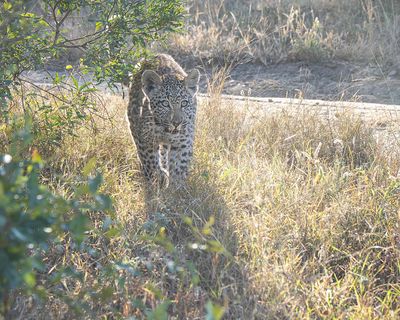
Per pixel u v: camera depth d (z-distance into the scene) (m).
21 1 11.70
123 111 17.75
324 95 26.39
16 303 10.41
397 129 18.55
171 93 15.42
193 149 16.44
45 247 7.52
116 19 13.89
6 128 14.00
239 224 13.12
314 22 29.88
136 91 15.83
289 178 14.91
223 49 29.81
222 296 11.30
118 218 12.80
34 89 18.05
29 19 12.45
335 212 13.70
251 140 17.56
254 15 32.81
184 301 11.03
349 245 13.30
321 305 11.48
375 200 14.05
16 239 6.79
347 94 26.05
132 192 14.00
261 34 29.84
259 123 18.31
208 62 29.38
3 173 7.19
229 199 13.98
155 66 16.38
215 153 16.41
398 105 23.23
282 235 12.93
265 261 11.85
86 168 8.80
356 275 12.28
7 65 13.29
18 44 13.22
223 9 33.47
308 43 29.33
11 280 6.66
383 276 12.77
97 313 10.55
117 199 13.57
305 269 12.42
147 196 13.95
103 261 11.78
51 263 11.61
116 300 10.83
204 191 14.12
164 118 15.30
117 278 10.29
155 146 15.51
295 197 13.92
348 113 18.50
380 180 14.95
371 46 29.06
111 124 16.58
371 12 29.55
